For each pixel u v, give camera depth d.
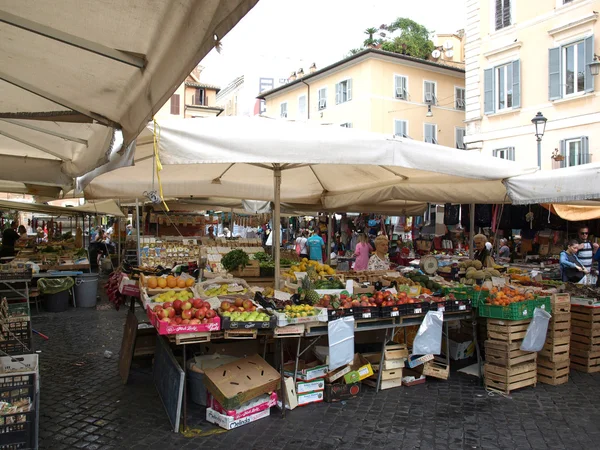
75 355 7.37
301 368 5.57
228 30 1.43
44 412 5.07
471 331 7.30
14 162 4.36
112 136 2.83
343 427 4.72
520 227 11.70
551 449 4.29
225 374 4.96
